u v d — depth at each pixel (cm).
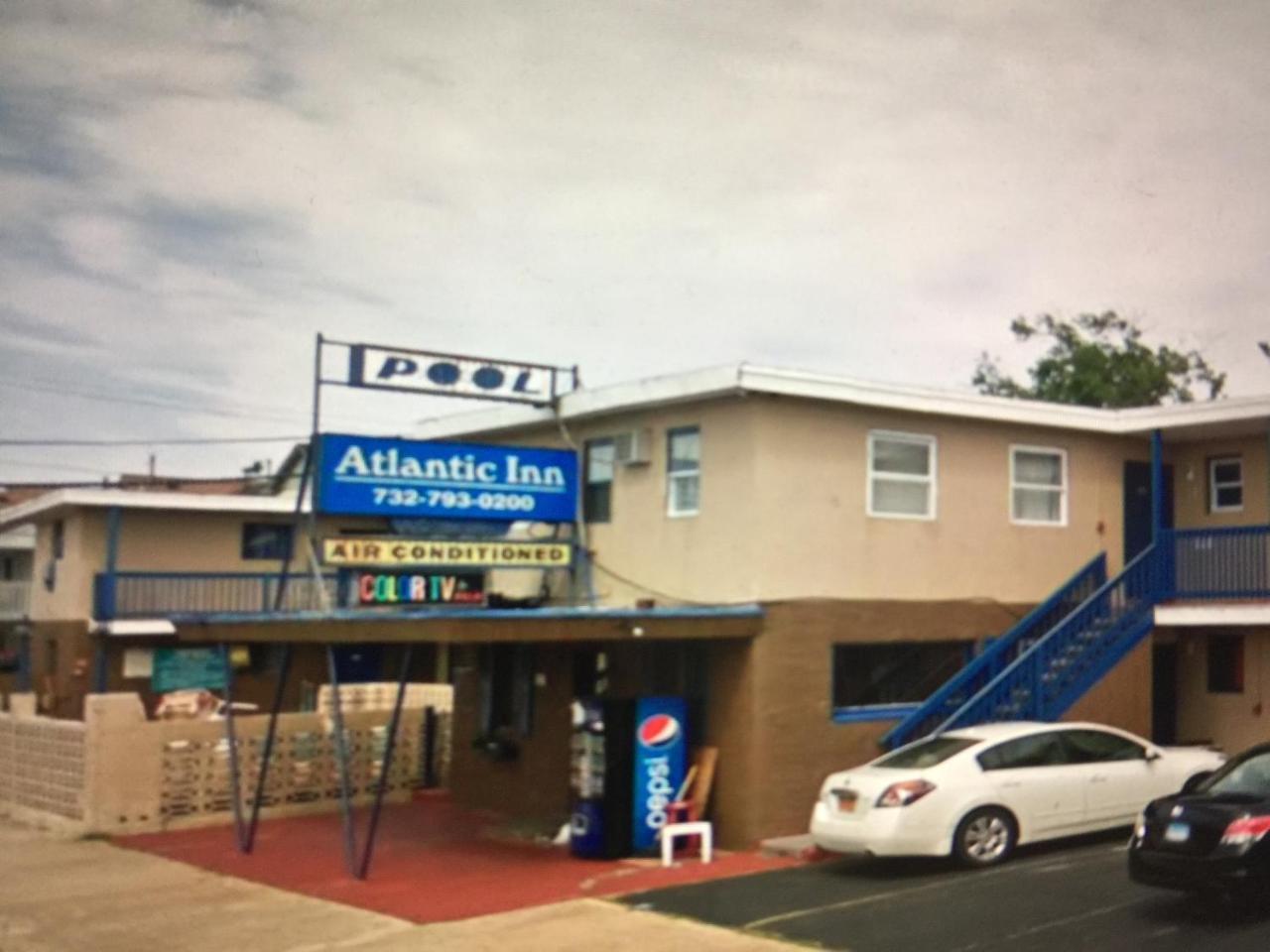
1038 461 1931
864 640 1675
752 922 1161
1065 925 1084
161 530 3192
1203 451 2048
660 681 1698
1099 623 1838
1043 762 1391
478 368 1808
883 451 1742
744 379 1577
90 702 1784
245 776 1902
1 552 4378
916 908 1175
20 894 1414
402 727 2102
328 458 1611
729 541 1631
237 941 1184
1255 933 1023
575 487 1823
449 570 1666
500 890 1358
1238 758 1157
